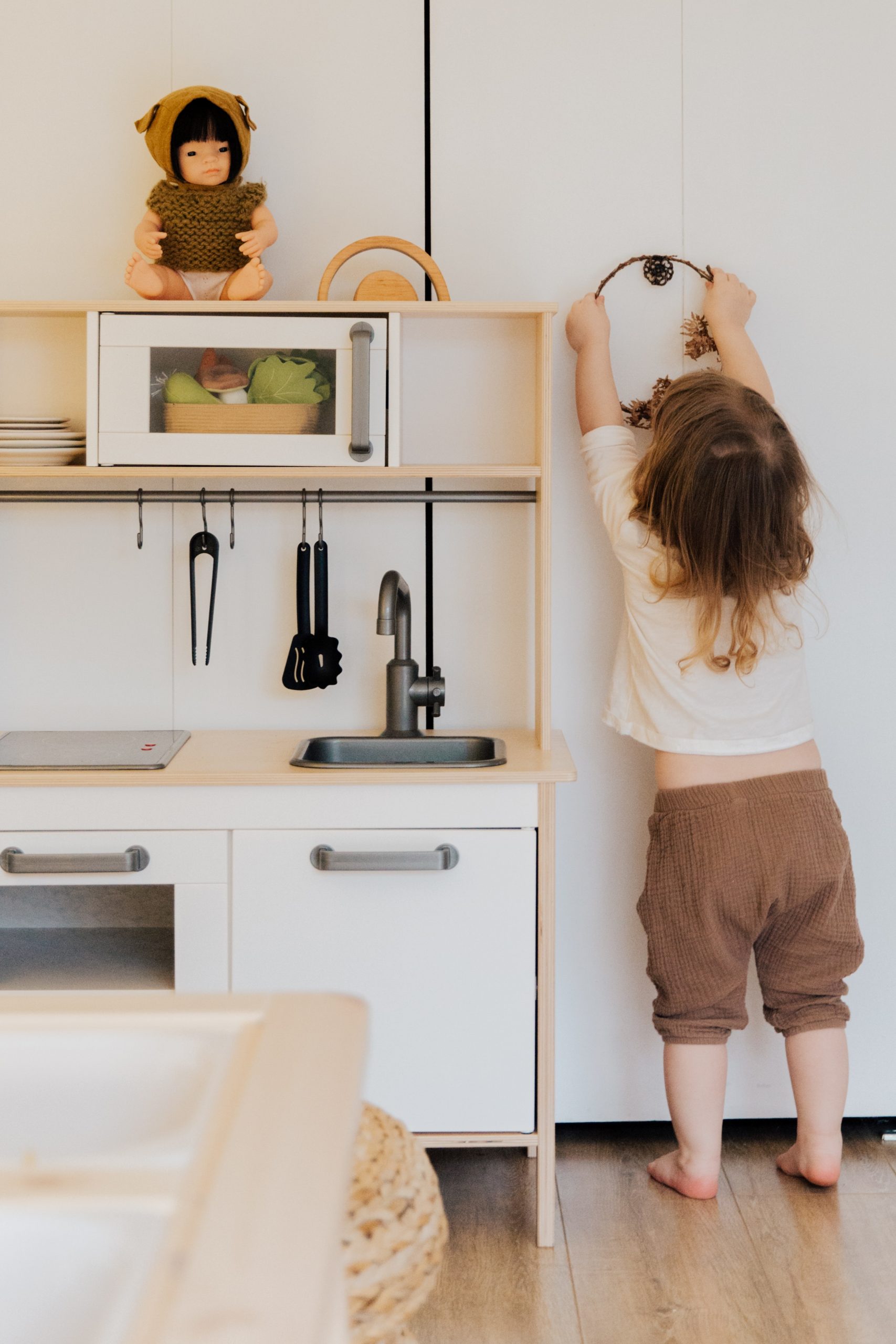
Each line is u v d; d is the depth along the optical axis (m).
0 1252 0.51
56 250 2.08
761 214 2.09
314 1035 0.65
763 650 1.83
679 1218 1.86
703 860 1.84
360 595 2.14
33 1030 0.66
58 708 2.14
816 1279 1.70
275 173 2.08
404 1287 0.67
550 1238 1.79
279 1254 0.44
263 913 1.78
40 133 2.07
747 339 2.04
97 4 2.05
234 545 2.12
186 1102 0.64
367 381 1.85
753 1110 2.20
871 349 2.11
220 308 1.86
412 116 2.08
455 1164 2.05
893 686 2.16
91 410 1.87
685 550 1.78
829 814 1.87
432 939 1.78
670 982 1.89
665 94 2.08
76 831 1.76
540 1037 1.79
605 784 2.16
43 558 2.12
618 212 2.09
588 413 2.01
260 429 1.88
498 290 2.10
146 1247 0.50
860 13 2.06
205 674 2.15
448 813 1.77
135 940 2.04
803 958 1.91
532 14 2.07
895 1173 2.02
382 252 2.09
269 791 1.76
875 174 2.09
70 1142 0.64
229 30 2.06
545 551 1.94
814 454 2.13
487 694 2.16
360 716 2.16
